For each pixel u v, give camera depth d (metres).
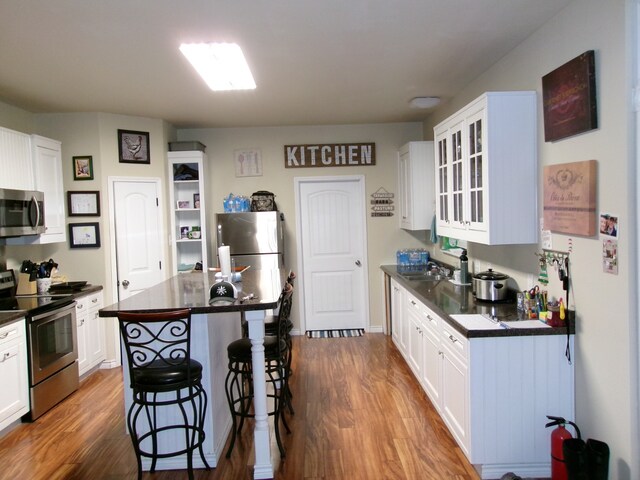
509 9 2.42
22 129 4.21
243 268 4.00
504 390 2.39
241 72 3.33
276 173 5.38
